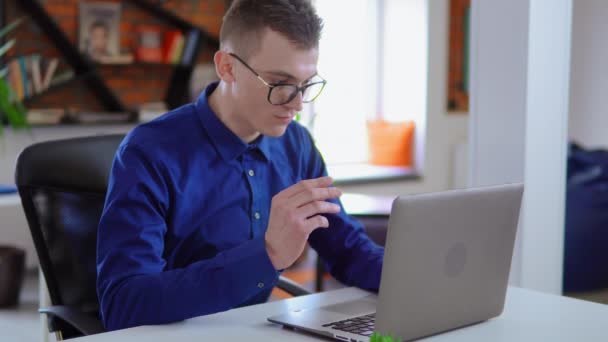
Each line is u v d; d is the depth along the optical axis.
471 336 1.40
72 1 5.01
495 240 1.43
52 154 1.79
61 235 1.78
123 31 5.22
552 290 2.87
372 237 3.51
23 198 1.76
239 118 1.73
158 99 5.46
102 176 1.84
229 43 1.60
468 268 1.38
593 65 6.54
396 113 6.41
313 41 1.54
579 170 4.61
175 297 1.41
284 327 1.42
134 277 1.46
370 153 6.45
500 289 1.48
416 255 1.27
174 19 5.34
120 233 1.52
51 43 4.98
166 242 1.70
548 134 2.78
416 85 6.24
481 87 2.84
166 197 1.65
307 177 2.01
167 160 1.67
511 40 2.74
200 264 1.43
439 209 1.28
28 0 4.80
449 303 1.37
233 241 1.76
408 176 6.08
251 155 1.80
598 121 6.53
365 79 6.48
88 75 5.03
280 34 1.52
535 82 2.72
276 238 1.38
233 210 1.77
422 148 6.22
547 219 2.81
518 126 2.74
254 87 1.56
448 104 6.37
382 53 6.46
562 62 2.79
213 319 1.47
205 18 5.53
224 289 1.40
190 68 5.37
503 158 2.79
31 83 4.81
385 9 6.41
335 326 1.39
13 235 4.78
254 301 1.86
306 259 5.39
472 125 2.88
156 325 1.42
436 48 6.20
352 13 6.37
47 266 1.76
